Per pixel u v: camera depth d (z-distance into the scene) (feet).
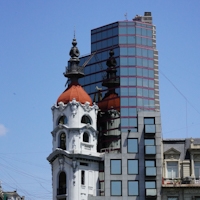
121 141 433.07
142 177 425.28
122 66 550.77
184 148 435.53
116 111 503.61
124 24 564.71
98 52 566.36
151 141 431.43
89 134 439.63
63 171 431.02
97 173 437.17
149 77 554.05
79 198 422.00
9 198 645.51
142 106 538.06
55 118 444.55
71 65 460.96
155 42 568.82
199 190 416.87
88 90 558.97
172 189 418.51
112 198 421.59
